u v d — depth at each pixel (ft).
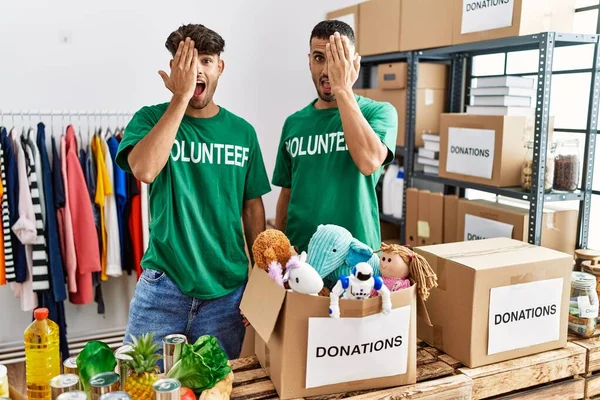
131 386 3.75
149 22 10.46
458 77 9.75
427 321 4.24
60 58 9.90
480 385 4.47
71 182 9.14
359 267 3.86
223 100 11.30
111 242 9.50
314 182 5.48
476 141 7.79
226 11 11.05
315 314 3.85
